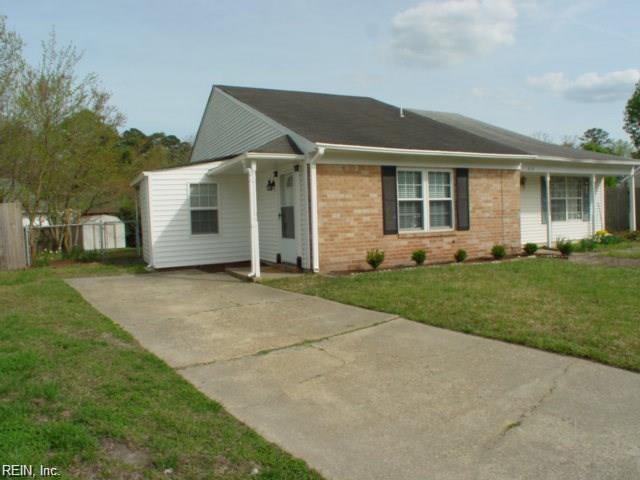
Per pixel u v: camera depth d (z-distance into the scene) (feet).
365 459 9.87
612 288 25.81
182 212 42.60
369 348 17.02
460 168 41.98
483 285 27.50
